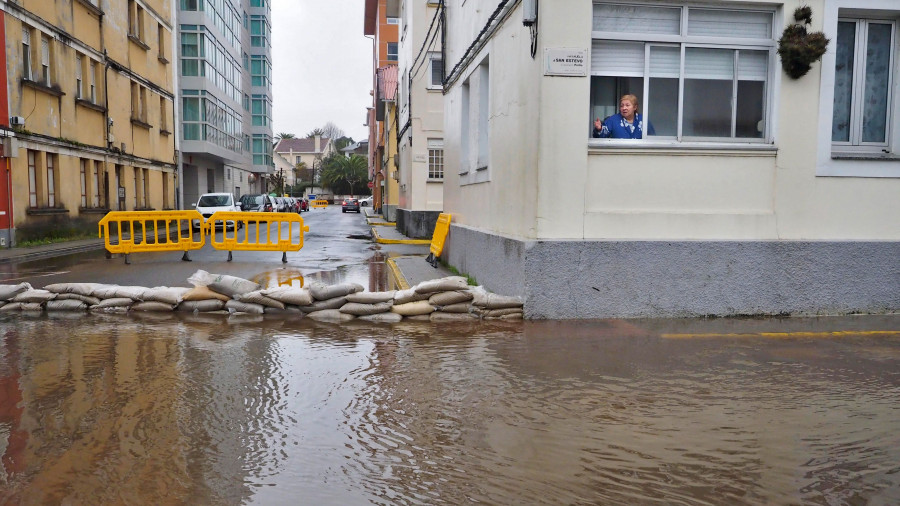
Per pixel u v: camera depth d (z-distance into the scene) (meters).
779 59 8.28
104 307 9.02
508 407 5.02
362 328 7.88
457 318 8.17
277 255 17.42
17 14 19.06
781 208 8.40
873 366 6.14
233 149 52.88
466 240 11.47
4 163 18.52
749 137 8.52
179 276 12.65
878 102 8.79
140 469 3.92
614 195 8.17
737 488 3.71
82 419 4.74
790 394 5.34
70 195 22.83
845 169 8.48
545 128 7.97
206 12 41.72
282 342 7.16
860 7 8.38
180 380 5.71
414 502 3.54
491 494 3.63
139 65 30.20
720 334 7.39
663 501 3.55
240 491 3.65
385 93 39.72
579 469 3.94
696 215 8.27
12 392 5.35
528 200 8.34
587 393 5.36
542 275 8.07
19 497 3.55
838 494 3.65
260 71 66.06
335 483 3.76
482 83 11.23
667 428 4.59
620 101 8.30
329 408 5.00
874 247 8.45
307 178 126.88
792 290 8.36
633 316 8.17
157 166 32.81
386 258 16.42
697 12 8.30
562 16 7.89
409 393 5.36
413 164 23.61
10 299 9.09
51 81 21.45
